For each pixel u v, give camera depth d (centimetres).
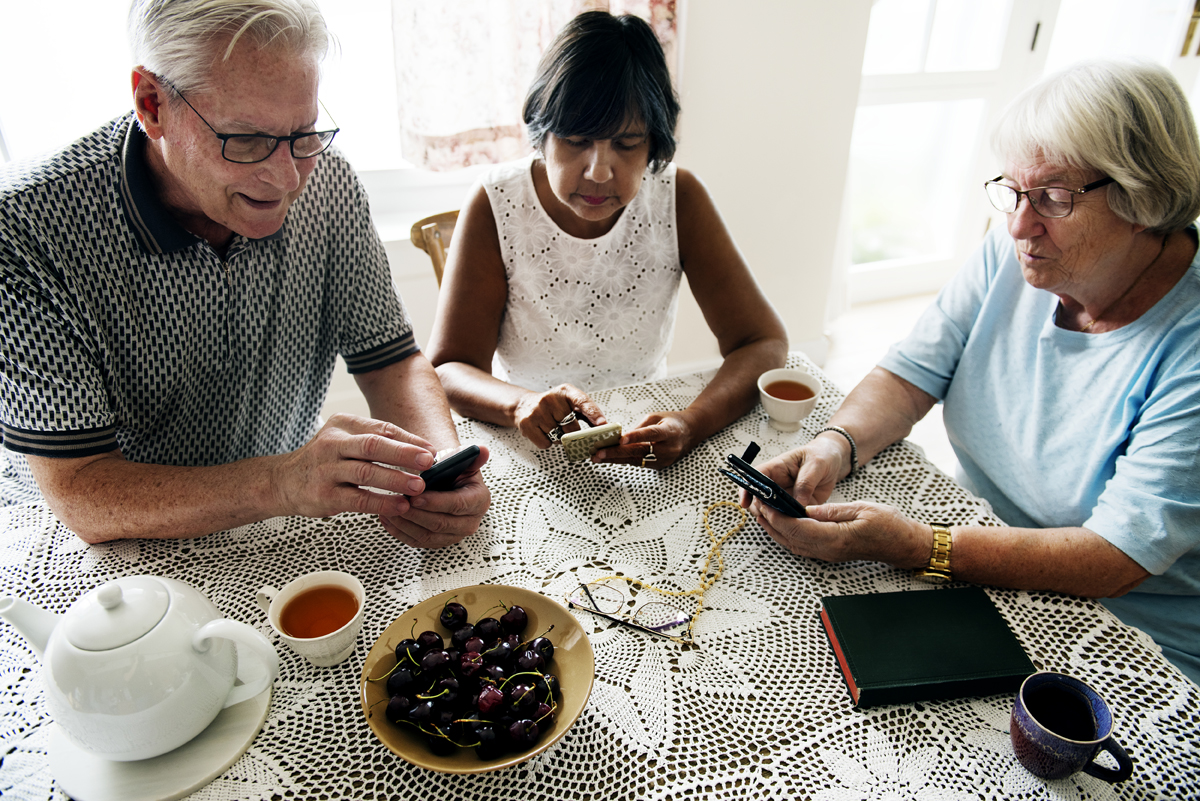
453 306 136
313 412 134
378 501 85
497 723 63
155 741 62
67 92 186
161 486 88
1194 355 88
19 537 91
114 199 91
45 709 70
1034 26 290
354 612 76
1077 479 103
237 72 75
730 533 94
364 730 68
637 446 102
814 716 70
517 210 135
